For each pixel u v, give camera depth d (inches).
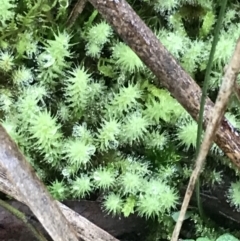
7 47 5.1
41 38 5.1
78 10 5.1
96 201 5.5
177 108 5.1
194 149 5.4
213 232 5.5
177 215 5.3
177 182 5.5
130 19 4.1
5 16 4.8
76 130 5.1
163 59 4.2
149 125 5.3
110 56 5.2
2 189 4.3
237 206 5.5
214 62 5.2
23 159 3.4
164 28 5.4
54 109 5.3
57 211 3.5
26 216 5.2
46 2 5.0
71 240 3.6
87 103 5.2
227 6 5.4
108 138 5.1
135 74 5.2
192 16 5.4
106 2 4.1
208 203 5.7
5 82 5.1
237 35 5.2
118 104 5.1
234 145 4.2
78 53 5.3
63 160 5.2
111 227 5.7
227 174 5.6
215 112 3.3
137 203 5.2
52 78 5.1
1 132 3.3
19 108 5.0
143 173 5.3
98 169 5.2
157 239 5.6
